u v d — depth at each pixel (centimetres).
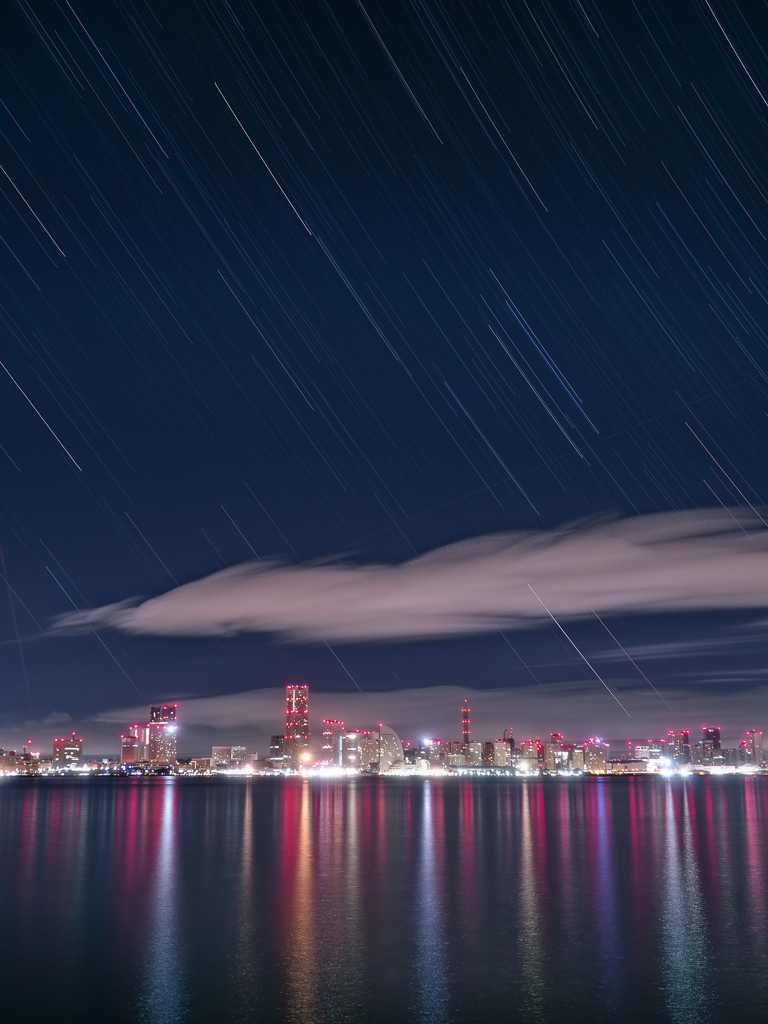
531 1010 2144
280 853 5781
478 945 2844
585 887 4147
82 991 2322
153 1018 2086
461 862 5238
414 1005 2181
